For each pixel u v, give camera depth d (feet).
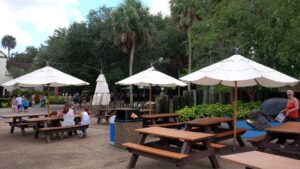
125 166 24.29
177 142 25.52
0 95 163.84
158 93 141.90
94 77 122.62
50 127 37.91
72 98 115.85
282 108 46.78
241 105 54.85
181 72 128.16
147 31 104.99
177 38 126.00
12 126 42.24
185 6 86.84
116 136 31.94
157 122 43.16
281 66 50.06
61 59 119.55
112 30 110.22
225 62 26.89
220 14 55.67
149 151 21.85
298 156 24.53
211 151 22.53
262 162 14.16
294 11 37.65
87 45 118.11
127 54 119.85
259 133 36.78
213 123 29.50
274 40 44.91
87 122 38.73
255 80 30.58
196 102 64.39
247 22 51.47
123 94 129.18
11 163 25.34
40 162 25.67
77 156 27.81
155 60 128.06
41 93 154.20
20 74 174.91
